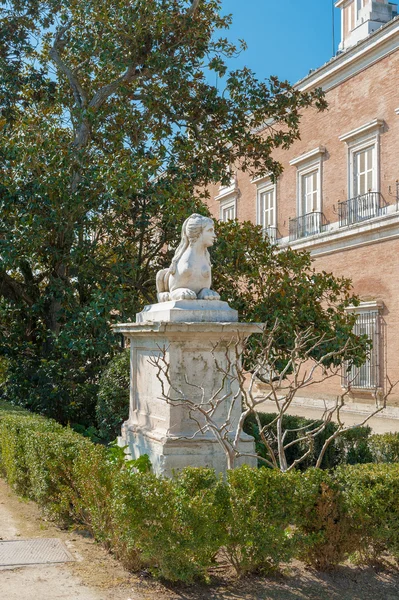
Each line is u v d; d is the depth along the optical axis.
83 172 12.62
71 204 12.05
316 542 4.79
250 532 4.63
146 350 7.70
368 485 4.91
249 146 15.38
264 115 16.77
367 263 21.50
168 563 4.48
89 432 10.89
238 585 4.60
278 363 10.77
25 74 15.79
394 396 19.69
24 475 7.14
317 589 4.55
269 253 12.07
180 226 12.15
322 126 24.95
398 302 20.06
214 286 11.84
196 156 15.30
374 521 4.84
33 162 12.26
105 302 11.55
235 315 7.02
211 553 4.67
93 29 14.62
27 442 6.96
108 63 13.84
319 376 23.14
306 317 11.09
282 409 5.61
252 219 30.06
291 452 8.84
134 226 13.27
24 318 13.97
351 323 11.48
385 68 21.64
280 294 11.15
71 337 11.55
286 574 4.79
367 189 22.48
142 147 14.84
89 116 13.45
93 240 13.98
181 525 4.56
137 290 13.34
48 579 4.62
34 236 11.88
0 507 6.88
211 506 4.60
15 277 15.29
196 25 14.25
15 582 4.54
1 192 12.30
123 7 13.53
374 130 21.98
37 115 16.36
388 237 20.50
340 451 8.49
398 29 20.62
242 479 4.77
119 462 6.18
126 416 9.84
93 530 5.43
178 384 6.78
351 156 23.22
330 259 23.39
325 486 4.85
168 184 12.79
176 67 13.95
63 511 6.04
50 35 15.86
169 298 7.32
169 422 6.74
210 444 6.68
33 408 11.71
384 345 20.53
